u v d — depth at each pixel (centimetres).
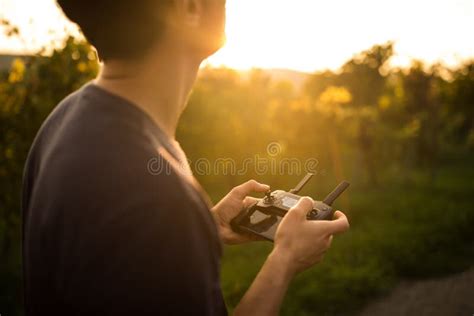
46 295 57
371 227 741
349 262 565
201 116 1053
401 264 564
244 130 1159
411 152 1452
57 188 54
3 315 416
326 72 2659
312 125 1234
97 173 52
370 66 2444
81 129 57
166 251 50
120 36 57
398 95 1515
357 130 1266
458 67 2042
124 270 49
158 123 61
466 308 455
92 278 50
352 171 1420
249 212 111
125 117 56
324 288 482
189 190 54
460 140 2155
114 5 56
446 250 618
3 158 499
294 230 77
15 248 608
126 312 49
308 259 77
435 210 838
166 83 62
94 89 60
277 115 1261
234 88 1530
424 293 496
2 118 486
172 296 51
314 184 1236
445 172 1503
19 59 495
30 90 493
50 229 54
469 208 838
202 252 54
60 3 58
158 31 59
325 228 78
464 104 1969
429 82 1483
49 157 59
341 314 447
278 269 73
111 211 50
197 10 62
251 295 72
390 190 1176
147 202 50
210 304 55
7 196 523
